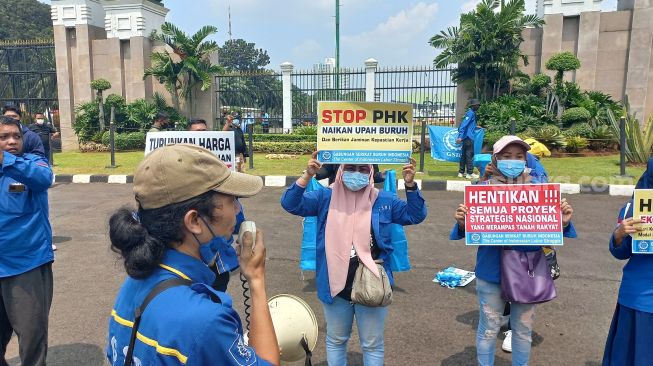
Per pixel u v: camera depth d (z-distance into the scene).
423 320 4.43
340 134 2.94
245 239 1.48
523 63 17.33
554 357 3.77
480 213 2.98
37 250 3.14
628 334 2.71
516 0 15.62
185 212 1.35
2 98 21.81
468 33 15.95
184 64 18.64
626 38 16.27
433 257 6.30
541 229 2.92
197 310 1.24
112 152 14.12
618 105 15.39
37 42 20.95
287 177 11.79
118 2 19.42
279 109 20.94
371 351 2.95
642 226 2.57
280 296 2.51
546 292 2.92
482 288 3.13
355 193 2.96
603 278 5.45
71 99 20.36
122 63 19.92
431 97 17.83
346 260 2.87
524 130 14.61
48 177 3.11
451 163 14.04
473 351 3.87
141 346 1.27
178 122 18.73
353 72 18.44
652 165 2.63
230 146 4.06
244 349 1.29
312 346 2.41
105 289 5.27
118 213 1.42
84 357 3.80
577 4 16.39
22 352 3.13
